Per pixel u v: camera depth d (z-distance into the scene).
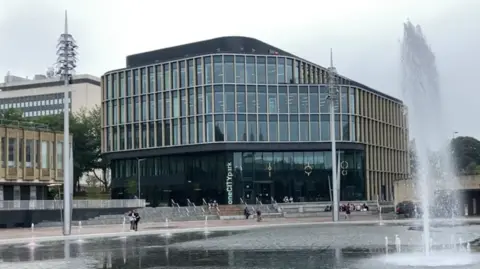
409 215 67.50
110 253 28.14
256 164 88.75
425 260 21.67
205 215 71.50
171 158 92.94
